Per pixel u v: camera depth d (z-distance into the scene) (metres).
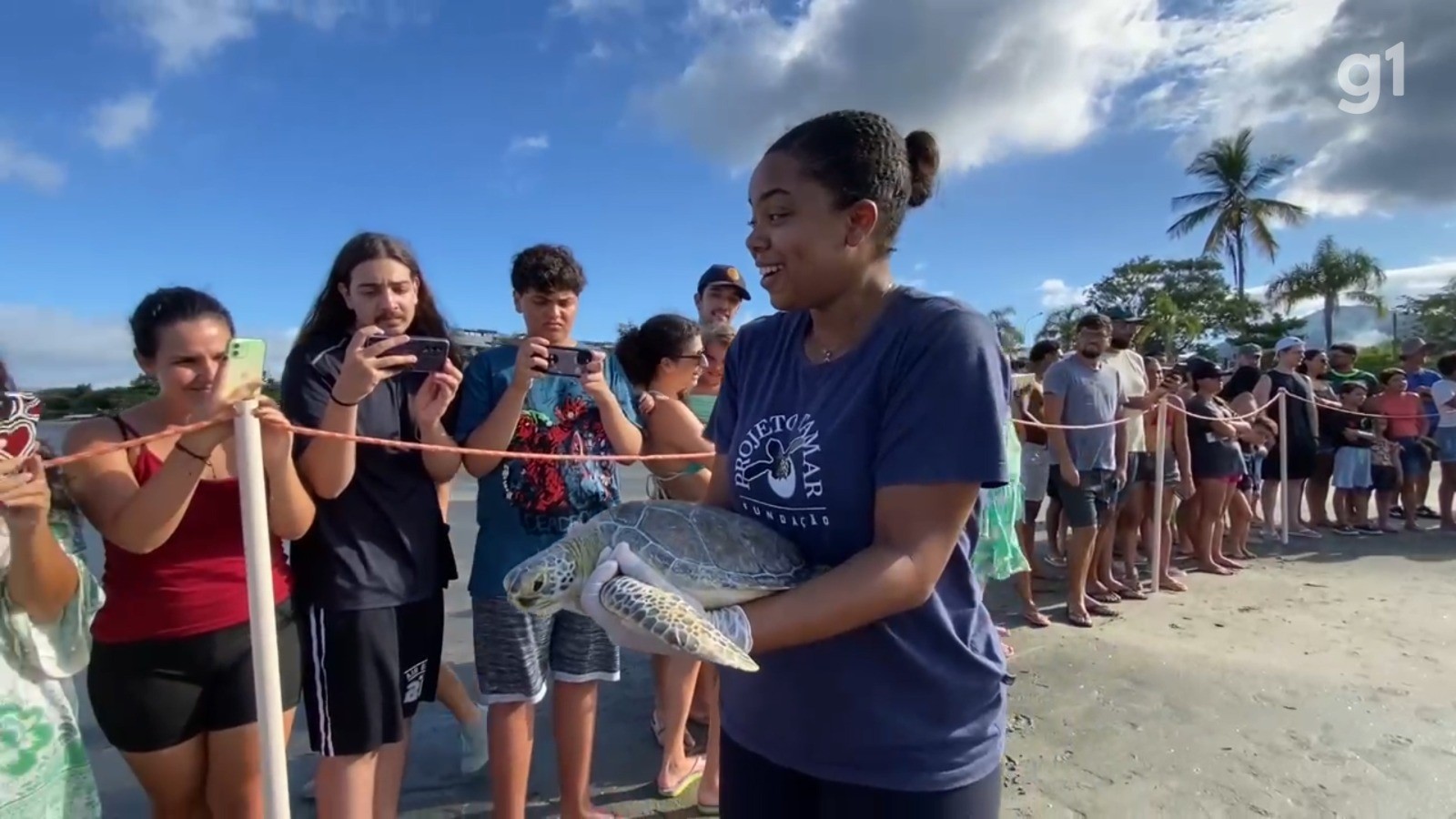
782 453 1.43
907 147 1.49
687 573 1.29
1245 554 7.26
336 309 2.42
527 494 2.60
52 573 1.82
